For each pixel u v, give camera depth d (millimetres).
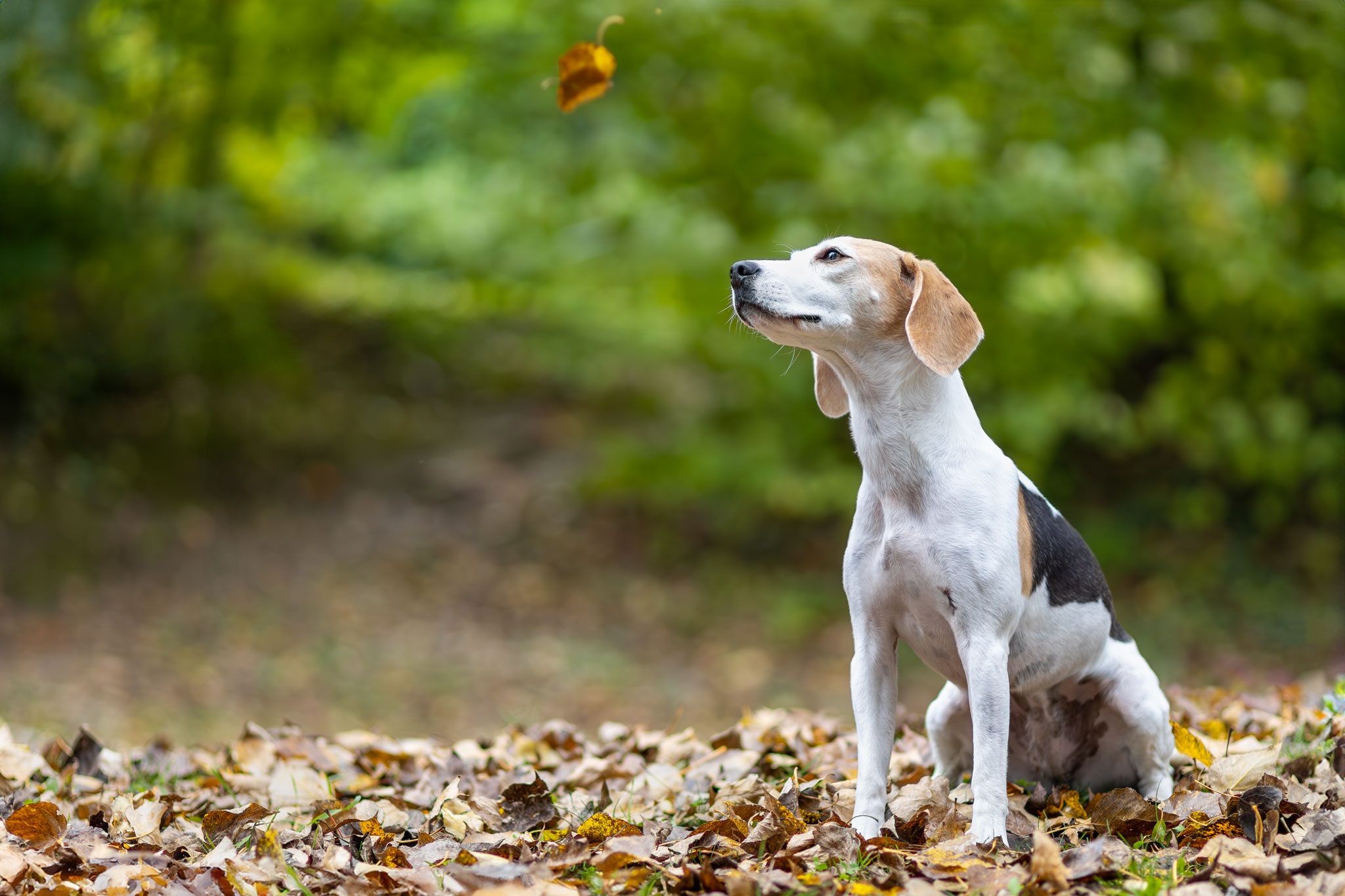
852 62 10008
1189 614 10617
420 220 18359
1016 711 4238
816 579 11859
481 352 18625
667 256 10750
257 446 14250
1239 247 10328
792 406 11758
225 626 10867
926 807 3830
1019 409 10375
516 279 16656
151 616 10875
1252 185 10547
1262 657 9891
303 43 11312
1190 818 3754
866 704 3896
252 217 18094
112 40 11266
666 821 4273
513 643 10922
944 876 3299
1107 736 4152
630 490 13578
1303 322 11016
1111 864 3379
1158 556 11500
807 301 3727
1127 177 10180
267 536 12672
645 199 11250
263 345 15891
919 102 10242
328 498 13656
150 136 12508
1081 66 9688
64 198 12625
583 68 4660
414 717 9344
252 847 3877
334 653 10523
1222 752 4762
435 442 15562
